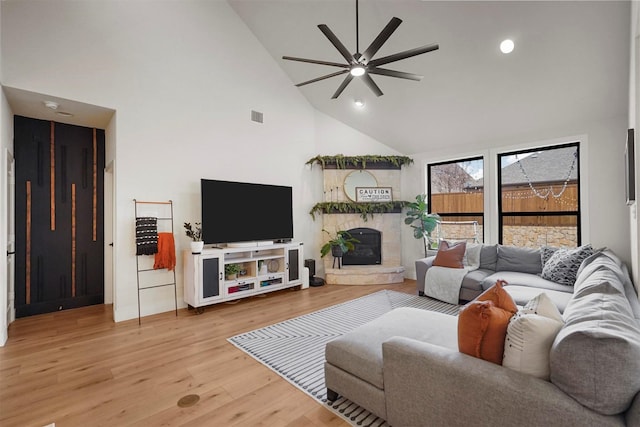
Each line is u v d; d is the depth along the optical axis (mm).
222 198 4270
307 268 5090
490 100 4164
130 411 1923
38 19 3119
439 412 1423
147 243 3670
